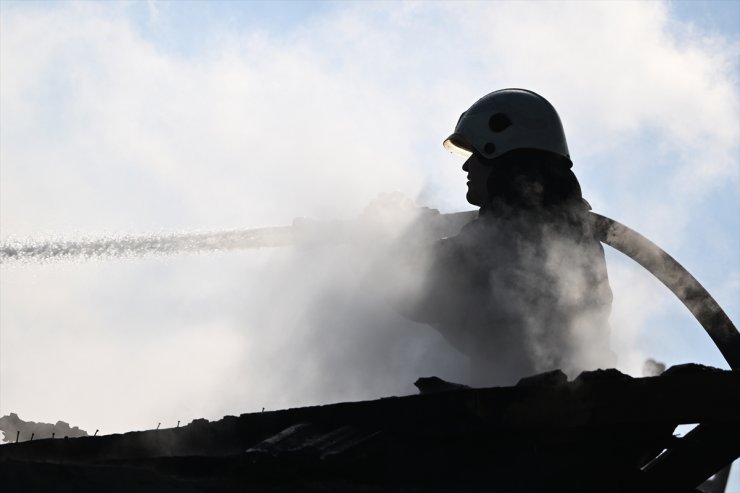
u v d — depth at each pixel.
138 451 9.13
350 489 8.21
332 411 8.80
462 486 8.56
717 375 8.42
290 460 8.15
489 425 8.55
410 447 8.59
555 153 11.56
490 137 11.55
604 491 8.76
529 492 8.62
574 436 8.69
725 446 8.98
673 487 8.99
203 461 8.59
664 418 8.43
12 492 7.55
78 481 7.75
